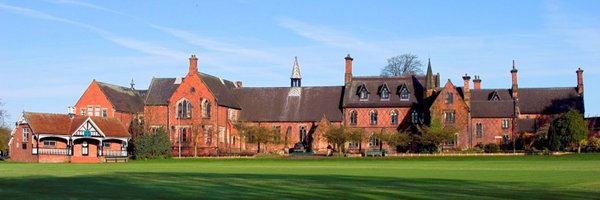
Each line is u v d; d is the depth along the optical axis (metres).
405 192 31.42
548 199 28.47
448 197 29.17
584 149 98.31
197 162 85.94
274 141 113.81
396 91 114.25
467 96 109.38
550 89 120.88
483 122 113.44
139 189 32.88
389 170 55.69
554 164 65.94
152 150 101.12
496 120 112.81
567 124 98.44
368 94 114.94
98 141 104.12
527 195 30.03
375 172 51.81
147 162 89.31
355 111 114.50
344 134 107.69
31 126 96.38
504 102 113.81
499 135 112.69
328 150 111.19
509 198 28.83
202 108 111.12
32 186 35.03
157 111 114.00
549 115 117.25
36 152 97.00
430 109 108.12
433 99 110.69
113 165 74.25
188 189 32.78
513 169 55.62
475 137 113.69
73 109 108.62
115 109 112.94
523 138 111.19
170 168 62.25
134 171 54.16
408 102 112.62
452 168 59.00
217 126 111.12
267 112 118.12
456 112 108.00
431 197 29.19
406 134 107.94
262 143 114.00
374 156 95.69
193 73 112.31
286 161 85.38
